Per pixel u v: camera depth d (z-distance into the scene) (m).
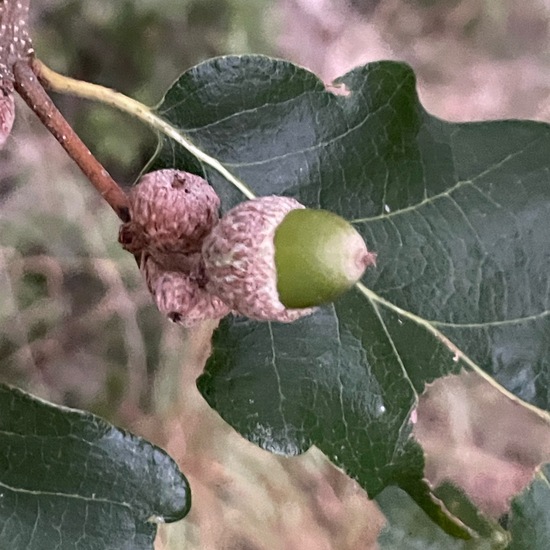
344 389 0.15
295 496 0.34
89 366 0.32
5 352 0.31
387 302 0.15
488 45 0.39
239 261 0.11
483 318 0.15
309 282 0.11
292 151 0.15
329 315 0.15
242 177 0.15
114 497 0.14
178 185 0.12
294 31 0.35
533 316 0.15
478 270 0.15
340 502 0.34
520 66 0.40
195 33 0.31
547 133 0.15
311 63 0.35
